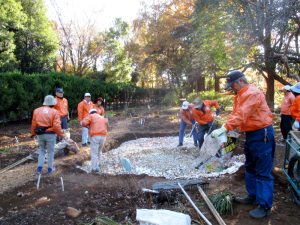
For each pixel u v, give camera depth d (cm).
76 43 2159
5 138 817
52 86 1241
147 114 1560
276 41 1205
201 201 356
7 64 1441
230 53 1153
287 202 343
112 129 1038
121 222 310
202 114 569
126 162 433
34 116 476
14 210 347
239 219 304
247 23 1016
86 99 721
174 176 480
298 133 369
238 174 445
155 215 287
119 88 2064
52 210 342
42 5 1850
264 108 300
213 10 1231
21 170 520
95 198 379
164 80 2684
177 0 1967
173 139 861
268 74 1490
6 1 1505
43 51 1848
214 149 429
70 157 612
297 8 920
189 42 1995
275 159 527
